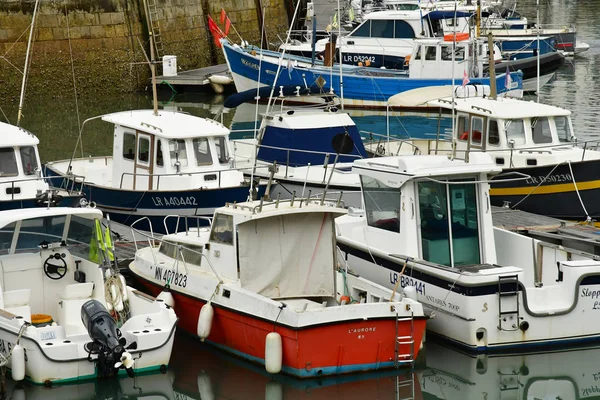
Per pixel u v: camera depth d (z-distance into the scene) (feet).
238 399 49.62
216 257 57.16
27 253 55.83
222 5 191.42
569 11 286.25
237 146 93.81
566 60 188.55
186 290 57.72
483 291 54.13
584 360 55.06
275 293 56.08
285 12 215.10
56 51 160.66
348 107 145.28
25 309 53.57
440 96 97.19
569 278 55.62
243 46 154.10
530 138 83.66
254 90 100.17
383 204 61.05
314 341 50.39
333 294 57.11
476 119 85.30
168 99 161.89
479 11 141.28
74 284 55.36
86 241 56.44
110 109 150.00
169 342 51.72
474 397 50.55
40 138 123.54
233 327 54.29
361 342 51.34
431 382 51.88
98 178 87.97
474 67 140.77
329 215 56.70
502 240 62.44
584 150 81.00
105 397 50.70
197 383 51.52
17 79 156.46
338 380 51.31
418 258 59.06
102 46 165.68
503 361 54.65
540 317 54.95
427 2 173.68
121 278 55.88
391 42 156.97
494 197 82.94
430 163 59.72
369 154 91.86
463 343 54.80
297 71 145.59
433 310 56.29
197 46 184.44
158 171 79.30
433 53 142.10
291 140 86.84
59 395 49.80
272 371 50.98
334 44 144.25
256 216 53.98
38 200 60.75
